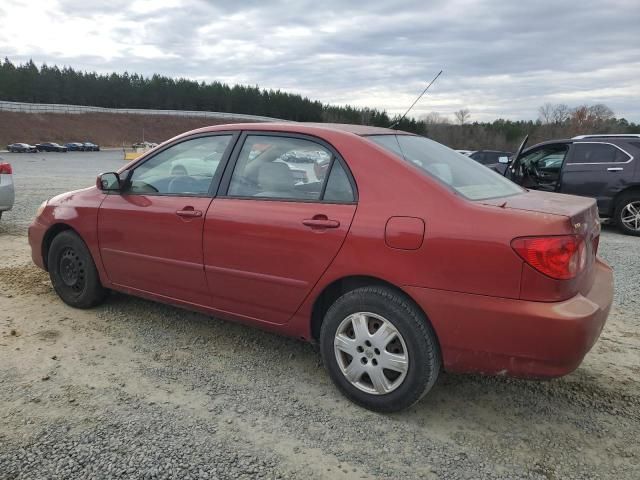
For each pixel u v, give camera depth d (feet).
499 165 36.04
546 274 8.27
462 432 9.41
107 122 330.54
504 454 8.79
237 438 9.03
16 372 11.14
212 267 11.64
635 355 12.63
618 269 20.61
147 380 10.98
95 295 14.61
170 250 12.35
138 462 8.30
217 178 11.92
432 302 8.98
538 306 8.34
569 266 8.34
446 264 8.84
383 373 9.64
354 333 9.92
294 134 11.13
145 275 13.10
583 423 9.75
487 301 8.61
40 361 11.69
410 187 9.50
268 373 11.46
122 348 12.53
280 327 11.10
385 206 9.54
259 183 11.29
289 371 11.58
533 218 8.51
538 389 11.01
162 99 410.52
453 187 9.70
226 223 11.27
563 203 9.76
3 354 11.98
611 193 28.78
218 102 419.13
